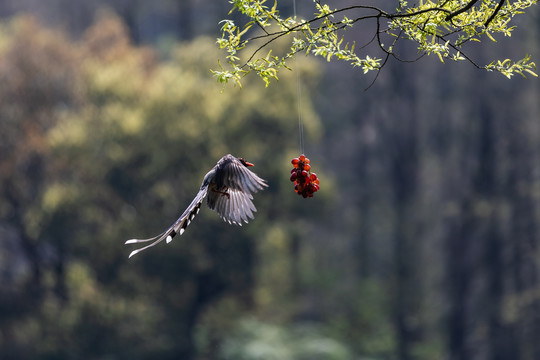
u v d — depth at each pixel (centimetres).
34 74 3162
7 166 3077
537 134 3684
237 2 803
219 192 612
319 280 3725
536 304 3472
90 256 3012
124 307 2978
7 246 3328
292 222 3312
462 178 3934
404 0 842
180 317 3152
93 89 3148
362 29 3916
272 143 3159
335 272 3912
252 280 3186
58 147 2995
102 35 3522
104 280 3097
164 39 5172
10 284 3192
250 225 3028
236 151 3044
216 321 3225
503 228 3625
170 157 2975
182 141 2959
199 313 3247
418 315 3659
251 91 3148
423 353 3566
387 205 4191
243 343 3147
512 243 3588
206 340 3200
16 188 3131
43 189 3148
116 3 5081
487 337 3588
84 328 2950
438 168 4053
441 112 4075
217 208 612
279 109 3102
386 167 4228
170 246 2989
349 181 4372
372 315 3647
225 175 576
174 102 3041
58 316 2972
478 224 3659
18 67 3156
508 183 3653
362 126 4331
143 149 2983
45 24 4984
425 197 3978
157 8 5300
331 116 4481
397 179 4038
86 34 3716
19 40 3209
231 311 3259
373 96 4194
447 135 4056
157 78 3284
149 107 3038
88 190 3020
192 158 2992
